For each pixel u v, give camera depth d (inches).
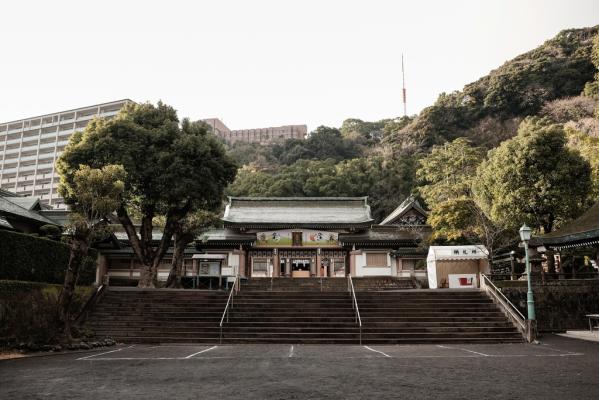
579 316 902.4
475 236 1305.4
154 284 1101.7
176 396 312.0
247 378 385.1
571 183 1119.0
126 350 623.8
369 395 312.2
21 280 717.3
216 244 1628.9
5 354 575.5
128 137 1085.8
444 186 1795.0
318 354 564.1
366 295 879.7
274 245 1673.2
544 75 3321.9
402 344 697.0
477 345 673.6
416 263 1780.3
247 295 890.1
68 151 1050.1
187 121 1227.9
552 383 357.1
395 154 3373.5
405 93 5378.9
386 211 2817.4
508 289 927.7
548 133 1143.6
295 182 2957.7
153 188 1090.1
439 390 329.4
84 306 804.0
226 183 1255.5
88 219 714.8
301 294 888.9
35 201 1162.0
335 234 1681.8
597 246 880.3
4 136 3779.5
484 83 3627.0
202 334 732.0
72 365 475.2
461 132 3432.6
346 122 5693.9
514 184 1147.3
